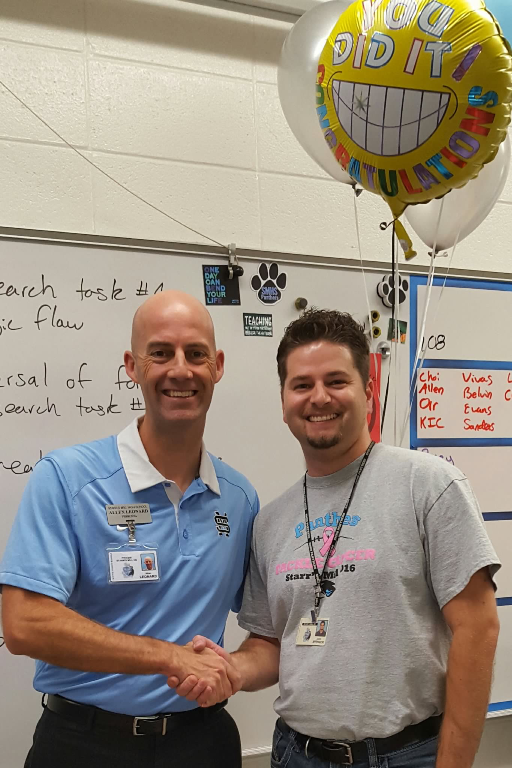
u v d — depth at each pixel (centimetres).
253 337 178
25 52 167
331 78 121
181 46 184
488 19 109
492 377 205
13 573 108
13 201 162
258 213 187
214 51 187
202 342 122
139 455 123
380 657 101
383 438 190
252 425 176
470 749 97
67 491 117
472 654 98
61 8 172
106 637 106
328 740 102
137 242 169
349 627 103
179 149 180
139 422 134
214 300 175
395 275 161
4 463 153
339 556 108
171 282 171
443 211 154
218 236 182
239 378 176
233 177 185
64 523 114
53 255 160
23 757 148
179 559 120
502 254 215
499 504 201
